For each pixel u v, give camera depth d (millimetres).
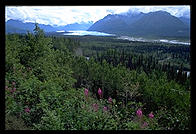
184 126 4273
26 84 5738
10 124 4559
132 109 4719
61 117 4574
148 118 4598
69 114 4582
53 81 6211
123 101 4992
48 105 5004
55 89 5594
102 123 4340
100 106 4793
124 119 4574
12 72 6500
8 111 4965
